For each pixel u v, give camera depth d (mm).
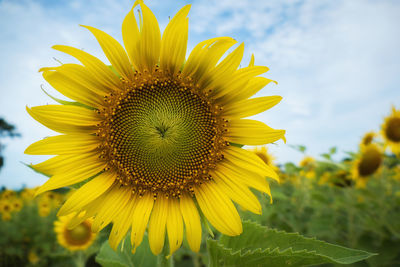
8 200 1485
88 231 677
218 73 286
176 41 281
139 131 297
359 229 690
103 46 273
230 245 286
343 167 697
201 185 300
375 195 702
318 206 797
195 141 301
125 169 294
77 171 279
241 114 293
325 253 255
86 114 283
